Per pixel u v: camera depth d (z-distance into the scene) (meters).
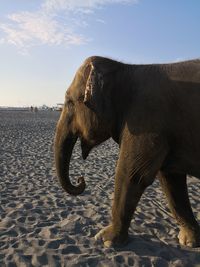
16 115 73.62
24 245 6.40
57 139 6.74
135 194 5.90
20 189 10.55
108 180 11.98
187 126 5.61
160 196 9.80
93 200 9.47
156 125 5.68
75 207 8.79
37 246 6.37
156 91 5.77
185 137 5.66
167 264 5.80
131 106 5.90
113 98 6.08
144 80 5.95
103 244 6.36
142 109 5.78
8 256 6.01
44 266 5.73
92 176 12.67
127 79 6.08
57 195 9.88
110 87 6.06
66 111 6.66
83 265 5.74
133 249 6.20
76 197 9.72
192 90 5.61
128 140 5.86
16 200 9.34
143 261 5.84
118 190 6.01
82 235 6.87
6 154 17.61
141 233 6.97
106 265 5.73
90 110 6.27
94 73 5.96
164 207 8.77
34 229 7.20
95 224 7.50
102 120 6.11
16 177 12.27
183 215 6.55
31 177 12.33
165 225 7.47
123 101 6.03
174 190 6.56
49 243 6.46
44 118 61.81
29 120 53.69
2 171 13.30
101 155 17.58
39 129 35.50
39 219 7.84
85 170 13.80
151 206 8.84
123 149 5.92
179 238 6.66
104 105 5.98
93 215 8.12
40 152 18.77
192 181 11.50
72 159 16.28
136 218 7.80
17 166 14.41
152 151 5.69
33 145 21.81
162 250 6.22
